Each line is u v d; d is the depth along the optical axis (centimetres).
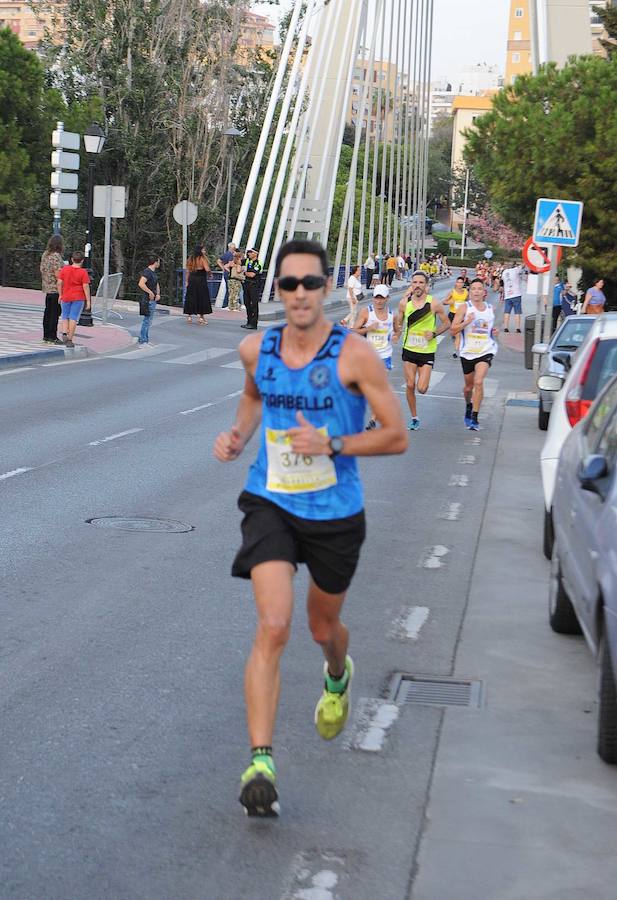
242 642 754
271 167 5516
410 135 11812
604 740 577
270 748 495
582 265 4006
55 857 461
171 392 2148
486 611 864
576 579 698
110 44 5038
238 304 4725
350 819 508
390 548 1059
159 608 822
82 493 1216
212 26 5291
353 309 4147
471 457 1631
